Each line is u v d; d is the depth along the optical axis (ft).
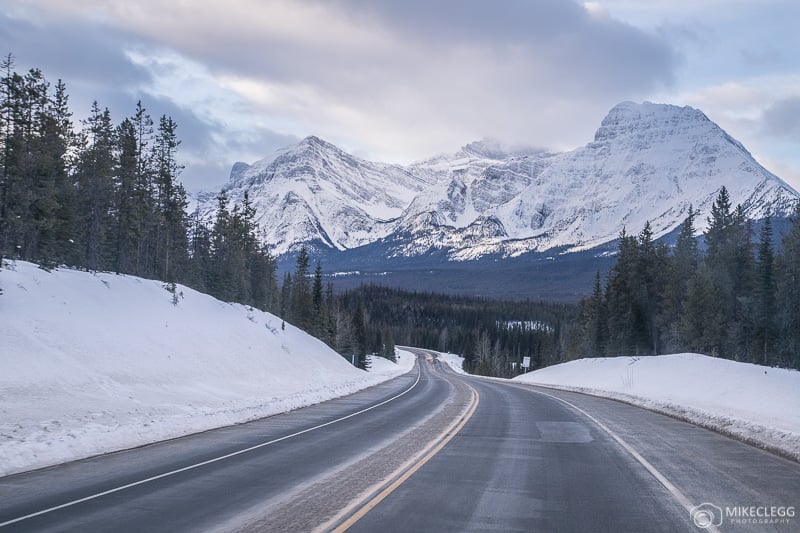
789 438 46.11
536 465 39.73
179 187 187.52
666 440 52.24
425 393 120.16
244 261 242.37
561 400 102.27
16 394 62.64
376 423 64.75
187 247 221.87
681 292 231.09
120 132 163.12
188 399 80.59
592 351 293.64
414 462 40.52
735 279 217.56
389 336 483.10
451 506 28.66
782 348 185.88
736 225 224.74
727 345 208.13
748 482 34.63
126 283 124.57
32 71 120.78
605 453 44.88
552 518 26.73
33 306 88.12
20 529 24.61
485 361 411.34
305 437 53.21
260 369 126.72
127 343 95.81
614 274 277.23
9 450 39.78
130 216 164.66
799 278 187.52
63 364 76.48
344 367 198.70
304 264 329.31
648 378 120.98
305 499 29.84
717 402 79.41
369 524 25.44
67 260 134.62
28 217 119.75
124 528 24.75
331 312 345.10
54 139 134.10
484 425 62.85
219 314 148.87
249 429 59.26
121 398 72.38
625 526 25.61
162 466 38.88
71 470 37.47
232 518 26.30
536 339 504.84
